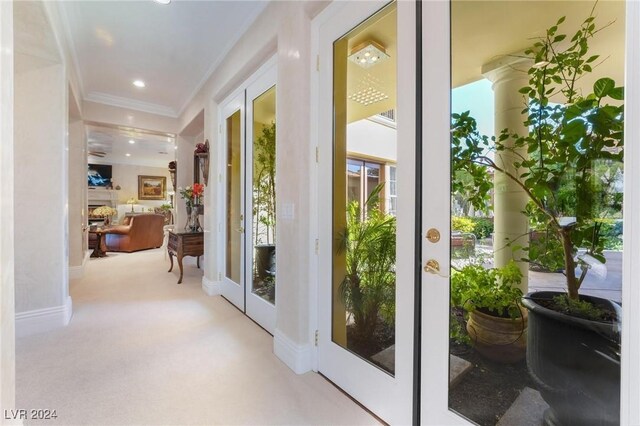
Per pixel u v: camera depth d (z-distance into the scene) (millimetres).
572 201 1015
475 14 1205
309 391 1717
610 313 922
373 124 1625
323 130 1864
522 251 1131
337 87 1804
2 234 769
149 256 6234
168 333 2484
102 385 1746
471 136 1219
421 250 1323
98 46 3076
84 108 4414
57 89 2660
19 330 2414
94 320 2750
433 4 1266
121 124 4715
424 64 1302
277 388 1739
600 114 954
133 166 10445
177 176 5355
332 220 1825
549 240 1072
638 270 743
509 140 1151
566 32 1036
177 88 4195
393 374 1463
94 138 7109
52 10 2158
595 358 961
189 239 4180
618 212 914
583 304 987
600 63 959
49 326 2537
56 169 2633
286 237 2062
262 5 2395
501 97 1167
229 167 3443
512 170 1146
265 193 2764
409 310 1371
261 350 2207
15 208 2443
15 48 2404
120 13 2539
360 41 1666
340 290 1808
